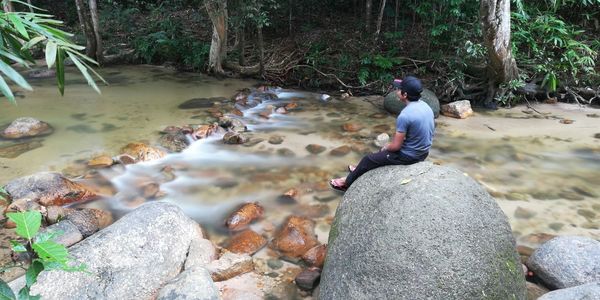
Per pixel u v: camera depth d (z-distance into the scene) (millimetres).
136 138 6117
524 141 6328
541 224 4191
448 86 8227
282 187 4918
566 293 2789
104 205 4438
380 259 2574
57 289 2750
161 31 10867
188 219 3771
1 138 5883
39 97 7918
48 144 5793
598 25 9367
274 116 7461
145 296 3021
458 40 8516
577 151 5965
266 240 3906
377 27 9719
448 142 6301
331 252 2947
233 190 4848
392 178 3129
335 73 9148
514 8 8750
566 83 8102
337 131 6707
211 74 9992
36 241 1609
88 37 10258
